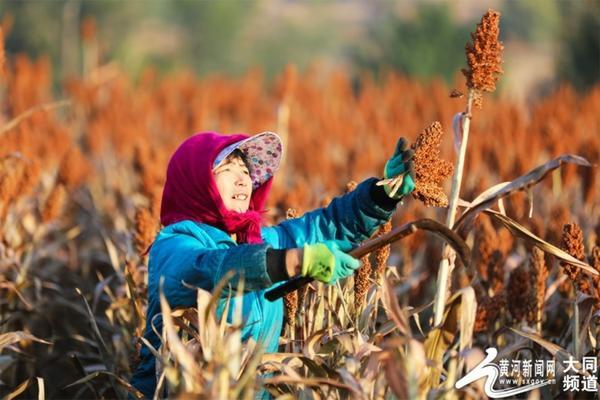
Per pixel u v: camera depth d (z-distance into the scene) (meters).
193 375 9.78
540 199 25.19
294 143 33.53
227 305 10.33
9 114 40.62
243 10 185.88
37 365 18.50
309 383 10.23
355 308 11.85
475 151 26.55
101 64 59.47
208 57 174.38
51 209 20.42
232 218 11.66
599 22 83.00
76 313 20.98
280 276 10.16
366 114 43.75
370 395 10.51
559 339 15.15
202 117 39.16
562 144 27.80
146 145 23.98
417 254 20.11
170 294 10.91
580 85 83.19
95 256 22.70
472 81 11.09
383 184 11.29
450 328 10.56
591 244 16.08
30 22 136.38
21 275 18.41
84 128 40.31
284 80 30.84
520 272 13.77
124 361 15.23
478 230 17.94
